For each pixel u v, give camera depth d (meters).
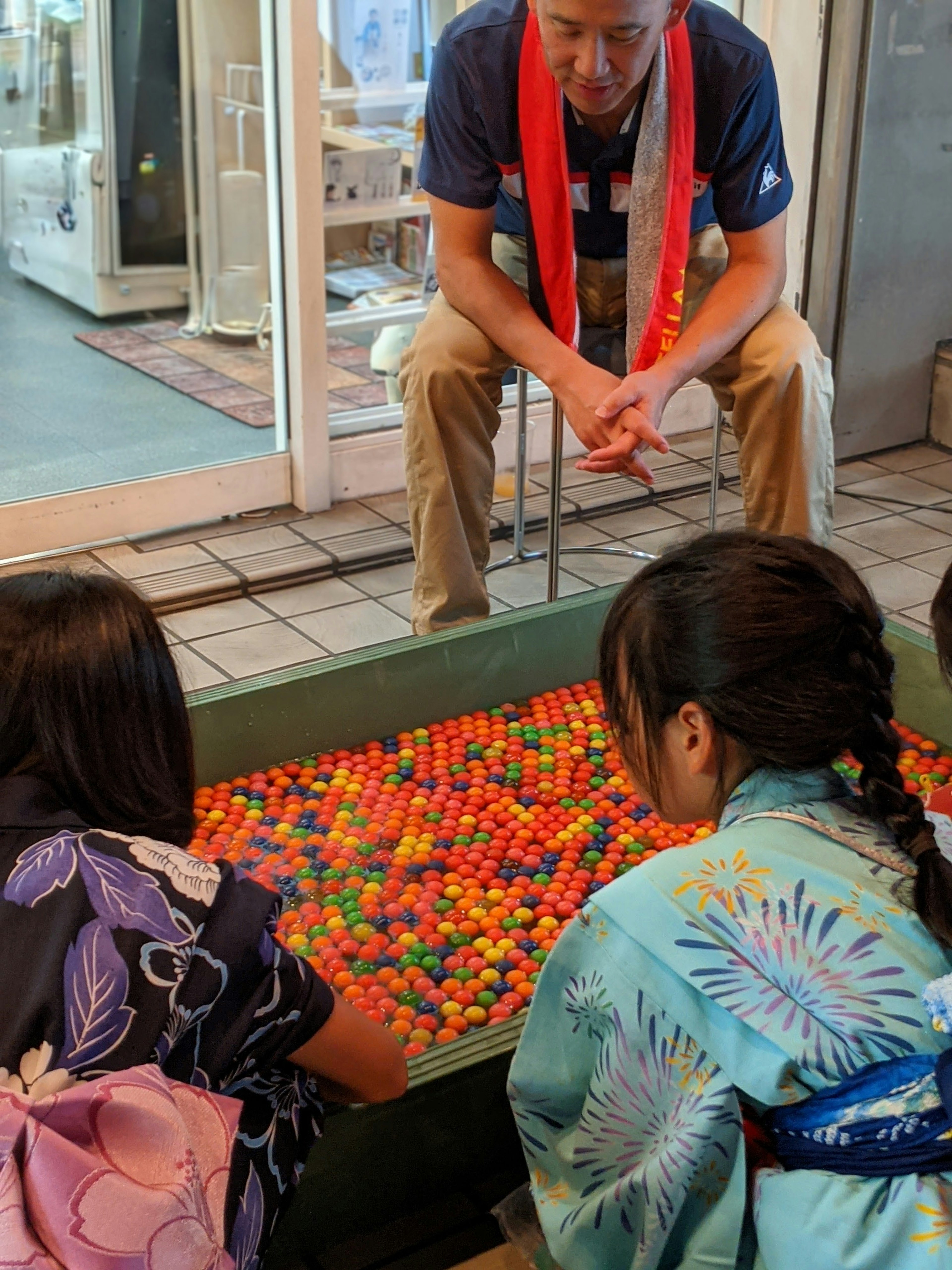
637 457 2.18
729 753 1.09
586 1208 1.10
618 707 1.16
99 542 3.26
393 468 3.60
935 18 3.52
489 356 2.31
